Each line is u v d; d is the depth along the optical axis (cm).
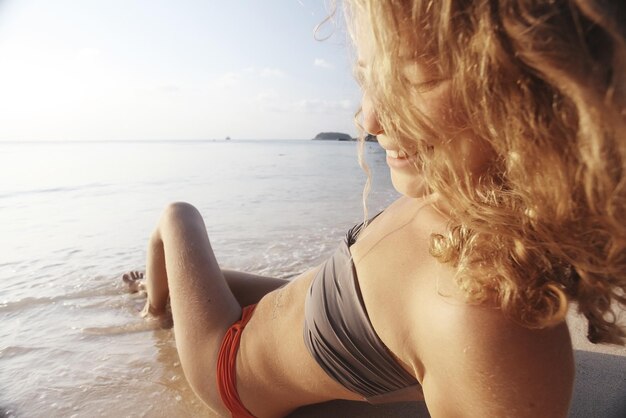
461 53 79
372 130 114
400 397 141
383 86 92
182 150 4188
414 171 111
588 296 88
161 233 230
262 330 169
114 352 247
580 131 72
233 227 538
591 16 67
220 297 193
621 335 100
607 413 172
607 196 73
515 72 74
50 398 207
